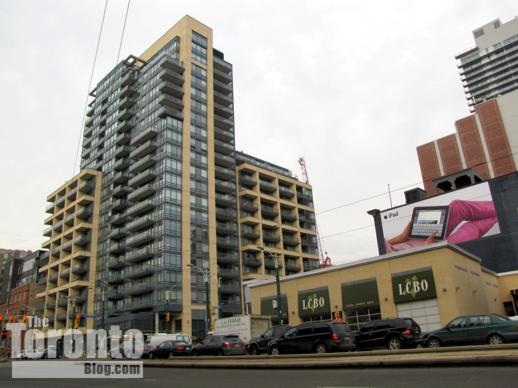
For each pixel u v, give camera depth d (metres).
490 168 110.00
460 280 33.16
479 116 115.06
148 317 70.69
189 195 80.56
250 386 11.82
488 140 111.75
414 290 33.28
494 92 187.88
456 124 118.38
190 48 90.56
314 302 39.66
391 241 66.75
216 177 92.19
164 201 76.62
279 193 103.44
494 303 41.47
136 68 95.62
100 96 106.25
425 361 13.08
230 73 101.44
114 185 92.31
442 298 31.86
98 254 90.38
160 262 73.38
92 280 88.44
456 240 61.00
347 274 37.91
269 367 16.70
